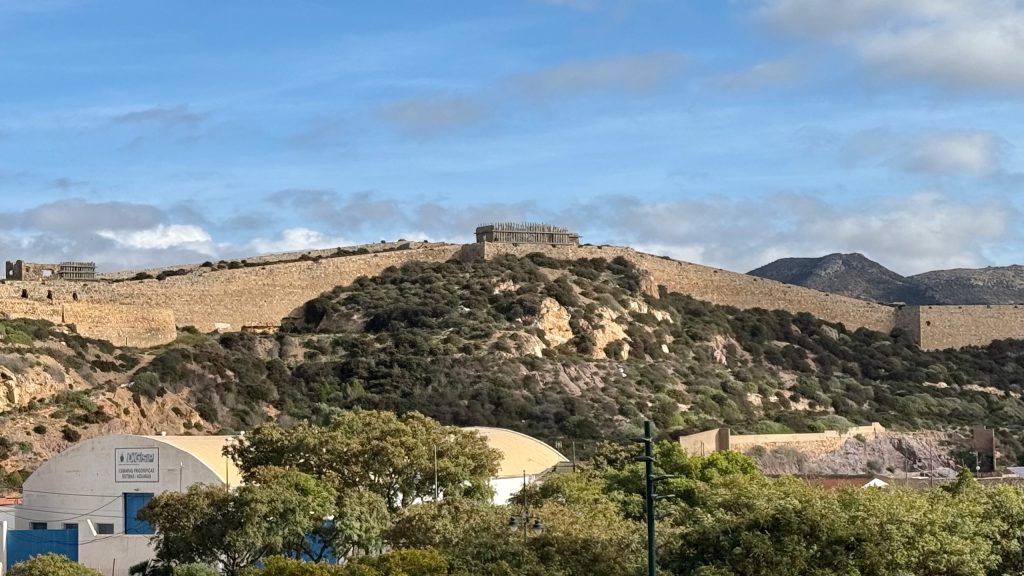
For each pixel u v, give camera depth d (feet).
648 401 518.37
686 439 444.96
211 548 278.67
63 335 490.08
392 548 271.49
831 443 508.53
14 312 496.64
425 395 496.64
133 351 508.12
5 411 423.23
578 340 565.53
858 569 221.66
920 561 225.15
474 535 247.09
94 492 327.67
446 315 563.07
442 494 319.68
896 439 535.19
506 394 495.00
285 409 489.67
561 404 494.18
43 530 325.21
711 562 226.38
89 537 321.32
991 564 230.89
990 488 276.00
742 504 235.61
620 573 231.71
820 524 225.97
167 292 559.38
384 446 316.19
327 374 514.27
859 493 236.22
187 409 465.06
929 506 237.86
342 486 310.45
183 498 281.33
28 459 398.21
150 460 324.60
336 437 321.52
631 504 310.86
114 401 445.78
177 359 491.72
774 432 512.22
